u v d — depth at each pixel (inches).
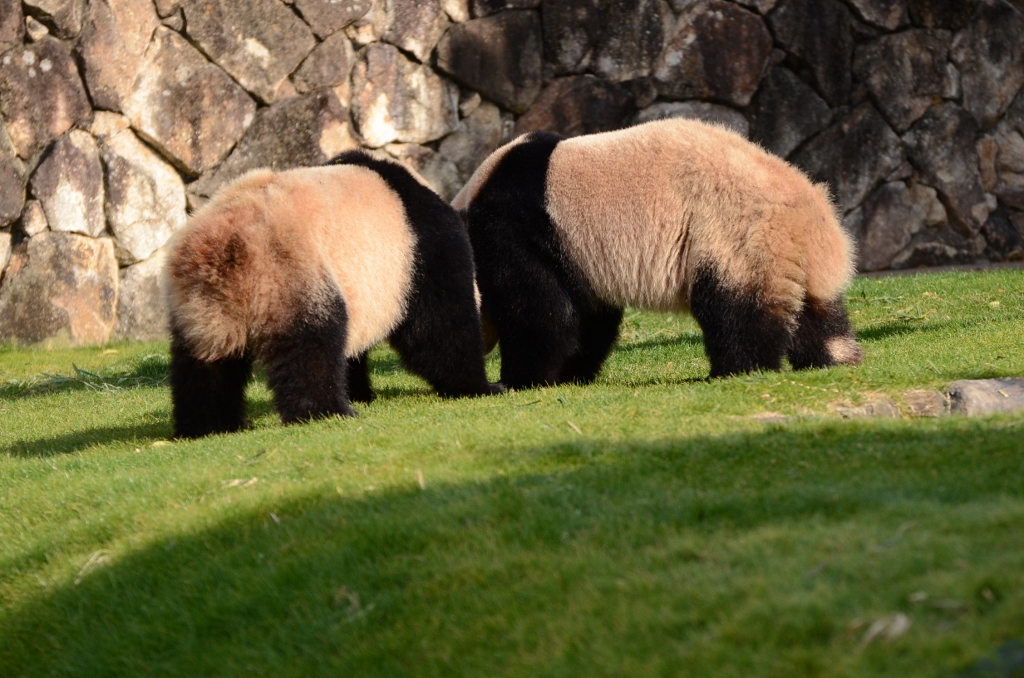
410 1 1079.0
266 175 509.0
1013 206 1255.5
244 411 515.2
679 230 546.9
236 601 299.3
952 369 501.7
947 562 231.8
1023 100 1250.0
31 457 527.5
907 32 1194.0
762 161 542.6
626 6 1122.0
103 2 1001.5
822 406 443.8
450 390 575.5
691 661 216.7
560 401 495.8
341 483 364.5
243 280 466.9
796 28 1155.3
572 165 581.3
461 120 1111.0
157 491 394.9
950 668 195.3
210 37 1030.4
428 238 551.8
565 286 589.3
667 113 1140.5
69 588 335.6
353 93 1074.1
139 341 1026.7
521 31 1105.4
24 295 992.2
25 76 988.6
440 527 310.7
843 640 211.5
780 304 528.4
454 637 256.1
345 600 286.5
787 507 290.5
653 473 340.8
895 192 1202.0
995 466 309.0
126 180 1016.2
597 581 261.7
